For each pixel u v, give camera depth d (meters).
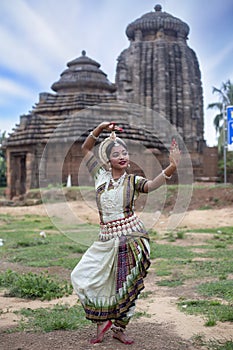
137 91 34.31
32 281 6.19
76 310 5.07
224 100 36.22
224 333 4.19
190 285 6.55
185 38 36.78
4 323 4.60
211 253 9.64
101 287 3.81
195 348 3.80
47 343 3.93
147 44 34.94
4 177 47.00
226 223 16.61
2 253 10.06
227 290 5.95
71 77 30.27
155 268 8.04
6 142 30.00
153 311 5.07
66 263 8.50
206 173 36.19
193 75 35.97
